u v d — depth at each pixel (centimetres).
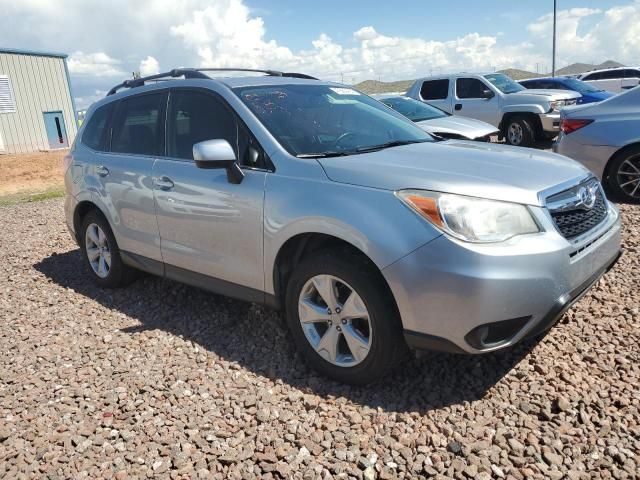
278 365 352
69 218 546
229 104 386
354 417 289
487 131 984
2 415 314
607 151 686
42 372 362
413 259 279
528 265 276
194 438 280
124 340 404
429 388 314
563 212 306
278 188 338
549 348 345
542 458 251
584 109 714
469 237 274
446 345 283
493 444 263
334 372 323
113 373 354
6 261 656
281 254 342
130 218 455
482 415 286
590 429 266
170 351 381
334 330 320
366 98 465
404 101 1109
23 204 1160
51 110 3033
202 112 405
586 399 288
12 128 2867
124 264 498
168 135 429
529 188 296
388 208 291
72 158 532
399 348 305
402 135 417
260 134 362
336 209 306
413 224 283
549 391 299
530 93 1319
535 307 281
